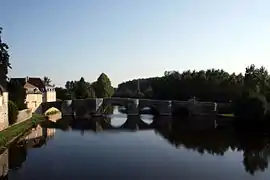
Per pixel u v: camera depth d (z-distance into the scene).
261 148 62.56
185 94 155.88
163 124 103.06
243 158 54.84
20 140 70.56
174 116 130.75
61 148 62.34
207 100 147.12
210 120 111.69
